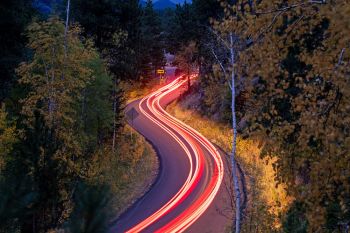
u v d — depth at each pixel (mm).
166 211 29250
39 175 11172
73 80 28219
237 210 10805
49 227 10641
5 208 4840
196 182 35531
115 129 43094
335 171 5875
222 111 52375
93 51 33625
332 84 6438
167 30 114438
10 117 27422
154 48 98500
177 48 73375
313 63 6562
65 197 11672
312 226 6129
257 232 15547
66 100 27750
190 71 72062
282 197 25938
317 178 6031
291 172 6652
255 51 7059
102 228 4184
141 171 39031
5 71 31203
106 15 48250
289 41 7051
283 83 7086
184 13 64312
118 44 48844
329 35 7016
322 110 6297
